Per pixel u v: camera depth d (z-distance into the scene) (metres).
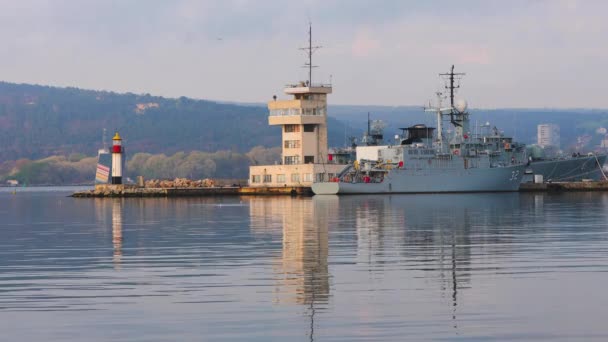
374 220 124.25
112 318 55.28
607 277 67.38
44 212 163.25
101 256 83.50
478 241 93.06
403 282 66.19
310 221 123.75
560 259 77.38
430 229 108.31
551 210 145.88
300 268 73.50
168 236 103.50
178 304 58.84
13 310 57.59
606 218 125.50
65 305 58.94
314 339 50.34
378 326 52.81
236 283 66.31
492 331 51.59
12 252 87.88
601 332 51.19
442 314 55.50
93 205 190.50
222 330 52.34
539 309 56.53
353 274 70.06
